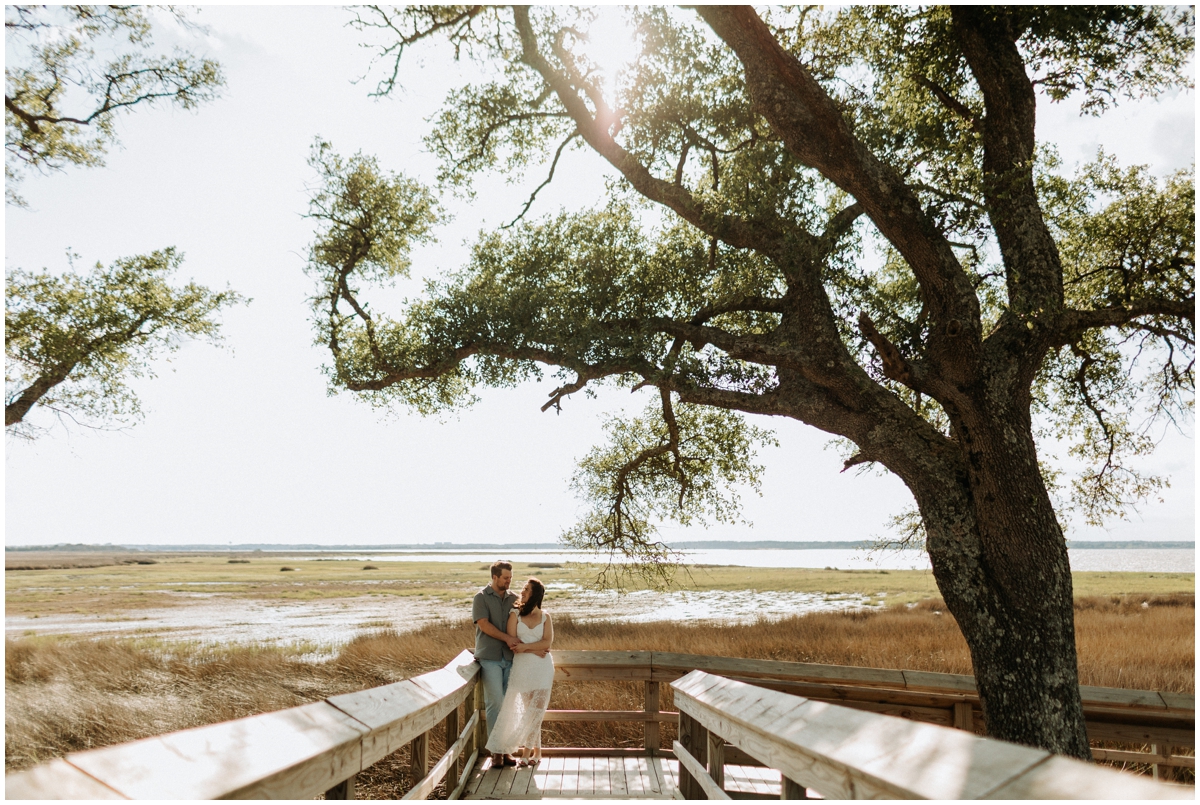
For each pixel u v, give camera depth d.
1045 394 10.19
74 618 30.55
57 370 10.95
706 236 9.77
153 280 12.25
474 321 8.50
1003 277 9.66
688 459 10.34
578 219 9.98
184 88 11.78
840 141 6.72
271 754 1.58
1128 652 15.04
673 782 5.57
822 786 1.76
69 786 1.12
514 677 5.96
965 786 1.21
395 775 7.69
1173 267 8.09
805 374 7.35
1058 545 6.56
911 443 7.12
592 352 8.02
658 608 36.12
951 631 19.81
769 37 6.73
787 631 20.36
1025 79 7.98
